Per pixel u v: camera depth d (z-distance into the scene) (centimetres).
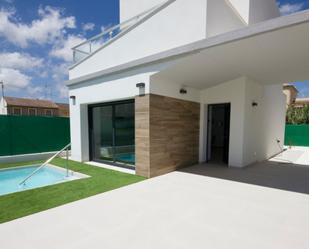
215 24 566
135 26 675
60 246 276
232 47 483
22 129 940
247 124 781
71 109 908
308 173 684
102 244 281
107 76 729
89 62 838
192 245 280
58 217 358
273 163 870
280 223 343
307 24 375
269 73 711
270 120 1048
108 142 804
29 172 801
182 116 733
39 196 457
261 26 404
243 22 727
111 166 771
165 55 558
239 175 648
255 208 400
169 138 675
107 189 505
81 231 314
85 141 871
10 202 423
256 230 320
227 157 838
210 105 880
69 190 497
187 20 557
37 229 319
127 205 410
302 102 2864
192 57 530
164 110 648
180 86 717
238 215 371
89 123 883
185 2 560
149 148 598
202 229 322
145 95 604
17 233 307
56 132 1048
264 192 493
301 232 315
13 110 3166
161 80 635
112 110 780
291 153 1226
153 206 406
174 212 380
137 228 323
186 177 618
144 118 608
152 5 990
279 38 441
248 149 803
